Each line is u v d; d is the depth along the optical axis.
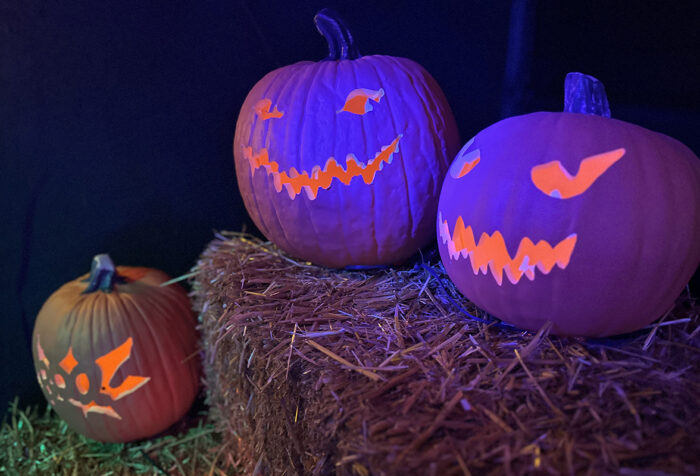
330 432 0.86
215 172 2.05
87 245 2.02
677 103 1.29
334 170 1.28
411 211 1.34
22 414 1.97
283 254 1.61
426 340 1.06
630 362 0.93
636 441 0.74
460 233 1.05
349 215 1.32
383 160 1.29
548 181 0.93
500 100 1.88
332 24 1.42
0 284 1.95
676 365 0.92
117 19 1.80
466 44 1.87
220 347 1.53
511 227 0.95
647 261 0.90
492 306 1.05
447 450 0.75
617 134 0.95
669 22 1.28
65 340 1.69
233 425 1.62
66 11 1.76
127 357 1.71
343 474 0.82
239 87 1.96
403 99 1.32
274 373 1.07
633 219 0.89
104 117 1.89
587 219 0.90
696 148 1.25
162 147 1.97
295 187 1.33
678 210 0.91
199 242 2.12
